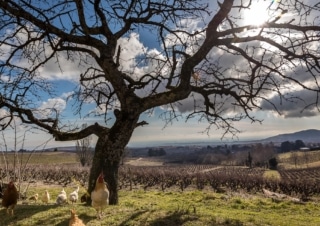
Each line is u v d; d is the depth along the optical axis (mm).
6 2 12562
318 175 87562
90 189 13000
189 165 137250
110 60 13352
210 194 22125
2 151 20609
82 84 15320
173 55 14305
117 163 13156
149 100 13148
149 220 9750
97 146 13328
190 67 12883
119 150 13141
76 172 61375
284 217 13875
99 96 15375
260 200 20000
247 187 55781
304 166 124750
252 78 13070
